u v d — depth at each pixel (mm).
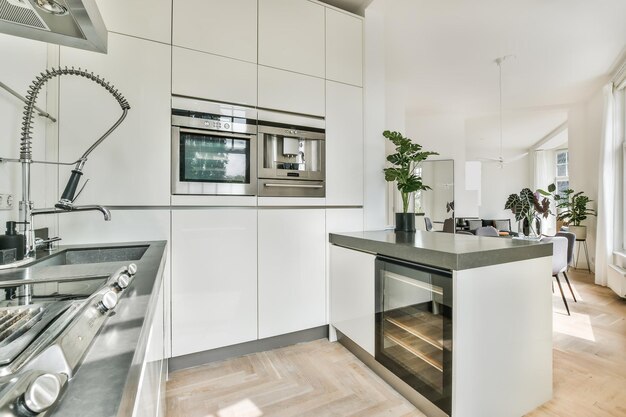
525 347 1543
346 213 2518
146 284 813
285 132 2271
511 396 1499
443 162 6043
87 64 1706
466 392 1357
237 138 2104
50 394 320
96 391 353
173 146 1902
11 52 1376
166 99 1880
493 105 5438
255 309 2152
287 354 2188
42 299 750
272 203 2219
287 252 2271
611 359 2166
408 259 1604
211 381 1854
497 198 9820
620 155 3977
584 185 5168
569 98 5066
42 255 1317
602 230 4109
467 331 1350
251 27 2146
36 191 1541
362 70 2617
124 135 1778
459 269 1324
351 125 2555
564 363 2107
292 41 2303
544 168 9016
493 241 1800
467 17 2855
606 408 1630
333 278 2371
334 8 2494
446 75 4164
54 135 1643
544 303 1612
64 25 1145
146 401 670
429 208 6164
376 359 1860
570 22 2936
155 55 1854
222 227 2045
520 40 3240
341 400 1693
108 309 593
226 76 2059
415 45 3357
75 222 1681
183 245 1930
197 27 1973
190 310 1948
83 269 1036
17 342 498
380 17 2709
